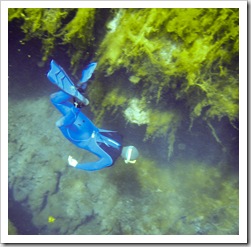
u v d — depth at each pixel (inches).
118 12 89.0
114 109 124.6
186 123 128.7
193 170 152.3
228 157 144.9
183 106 113.5
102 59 102.0
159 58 89.0
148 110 116.3
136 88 111.0
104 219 157.2
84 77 99.8
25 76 156.9
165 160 155.2
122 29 89.6
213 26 80.4
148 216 151.6
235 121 116.0
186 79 93.7
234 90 95.3
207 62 86.6
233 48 85.4
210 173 149.9
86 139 108.0
